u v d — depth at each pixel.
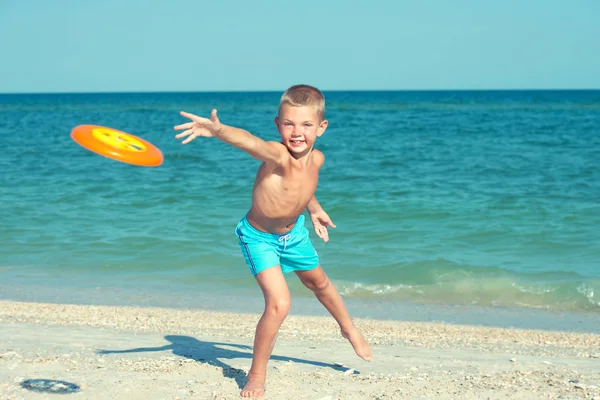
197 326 6.94
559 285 8.55
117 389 4.06
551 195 14.80
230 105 85.62
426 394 4.11
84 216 13.09
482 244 10.77
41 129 37.69
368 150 24.36
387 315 7.68
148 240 11.10
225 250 10.52
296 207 3.86
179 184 16.81
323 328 7.01
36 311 7.48
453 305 8.10
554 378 4.67
